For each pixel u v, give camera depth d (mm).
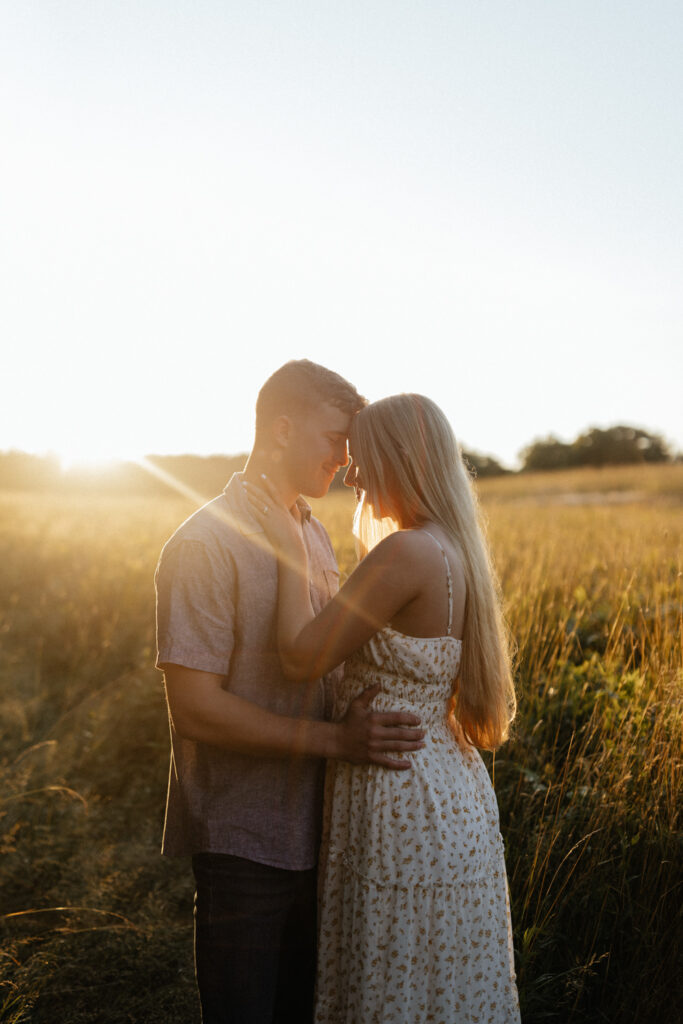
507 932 1846
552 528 9188
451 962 1691
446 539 1797
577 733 3225
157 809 3740
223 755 1796
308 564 1937
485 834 1803
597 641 4102
